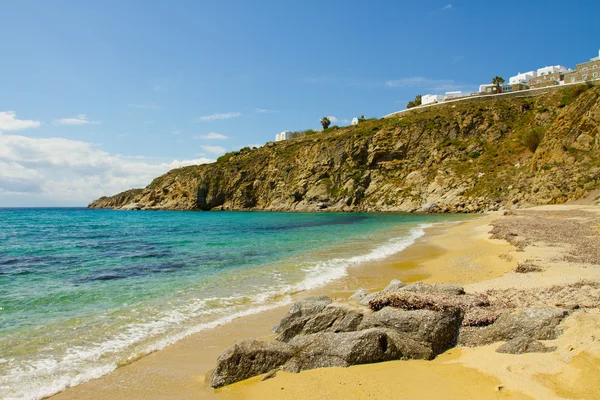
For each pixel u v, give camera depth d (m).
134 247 26.97
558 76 105.81
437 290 9.76
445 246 24.08
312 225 48.53
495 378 5.73
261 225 49.88
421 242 27.02
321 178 98.81
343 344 6.85
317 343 7.00
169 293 13.12
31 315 10.52
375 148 93.31
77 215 93.94
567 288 9.91
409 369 6.40
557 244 20.02
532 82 111.00
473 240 25.81
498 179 72.00
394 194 85.88
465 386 5.61
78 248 26.80
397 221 52.94
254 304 11.73
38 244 29.73
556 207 48.72
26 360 7.54
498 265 16.30
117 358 7.70
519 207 60.94
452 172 80.69
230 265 18.80
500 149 80.50
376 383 5.95
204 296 12.70
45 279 15.60
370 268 17.31
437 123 91.25
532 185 61.03
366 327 7.65
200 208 113.19
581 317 6.88
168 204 119.12
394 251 22.75
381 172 92.75
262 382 6.35
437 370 6.29
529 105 87.19
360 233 35.72
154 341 8.64
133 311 10.97
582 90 78.62
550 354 6.12
